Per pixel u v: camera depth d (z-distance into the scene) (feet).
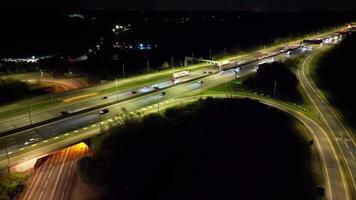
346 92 405.39
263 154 249.14
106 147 242.99
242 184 214.69
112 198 201.57
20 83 442.09
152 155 240.53
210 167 230.68
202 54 629.51
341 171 227.81
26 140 251.39
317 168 231.30
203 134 271.28
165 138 261.44
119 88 395.96
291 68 499.10
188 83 417.69
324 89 413.80
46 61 622.54
